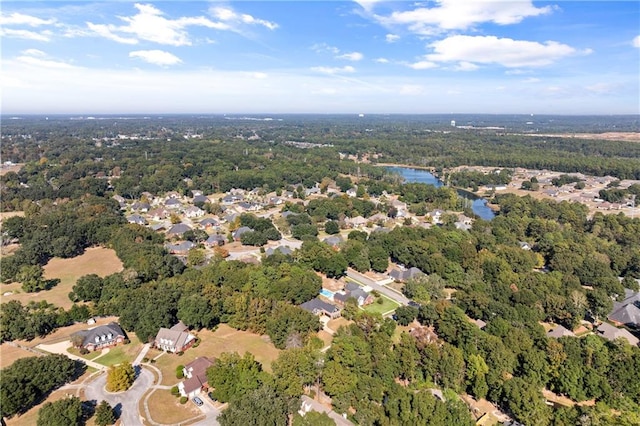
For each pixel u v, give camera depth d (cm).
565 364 10825
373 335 12006
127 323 13162
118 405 10000
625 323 14125
